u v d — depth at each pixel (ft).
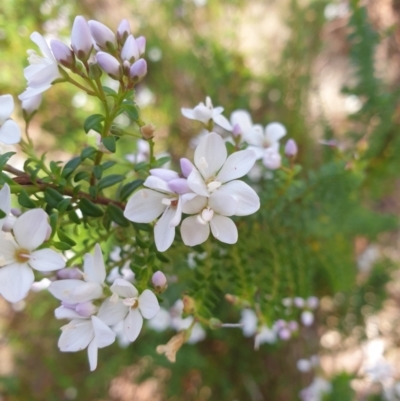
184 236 0.29
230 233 0.29
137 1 1.03
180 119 1.00
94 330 0.27
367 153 0.70
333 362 0.92
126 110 0.31
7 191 0.26
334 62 1.11
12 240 0.27
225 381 0.88
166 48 0.98
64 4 0.88
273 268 0.49
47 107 0.88
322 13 0.93
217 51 0.90
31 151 0.36
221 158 0.29
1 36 0.80
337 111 1.06
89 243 0.40
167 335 0.82
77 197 0.33
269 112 0.96
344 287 0.72
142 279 0.31
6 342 0.97
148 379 0.94
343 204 0.62
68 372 0.94
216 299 0.38
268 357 0.91
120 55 0.32
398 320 0.90
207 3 0.99
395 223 0.74
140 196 0.30
